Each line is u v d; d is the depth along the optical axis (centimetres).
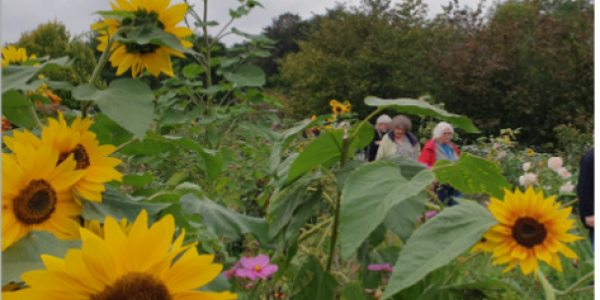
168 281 63
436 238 83
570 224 91
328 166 129
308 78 1803
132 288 61
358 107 1742
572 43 1391
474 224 86
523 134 1464
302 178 125
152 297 61
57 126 91
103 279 61
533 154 718
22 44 786
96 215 87
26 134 89
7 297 58
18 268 73
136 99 93
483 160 108
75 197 85
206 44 273
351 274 189
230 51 285
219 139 292
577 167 759
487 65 1468
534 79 1466
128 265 63
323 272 121
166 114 272
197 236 131
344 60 1791
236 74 269
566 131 880
